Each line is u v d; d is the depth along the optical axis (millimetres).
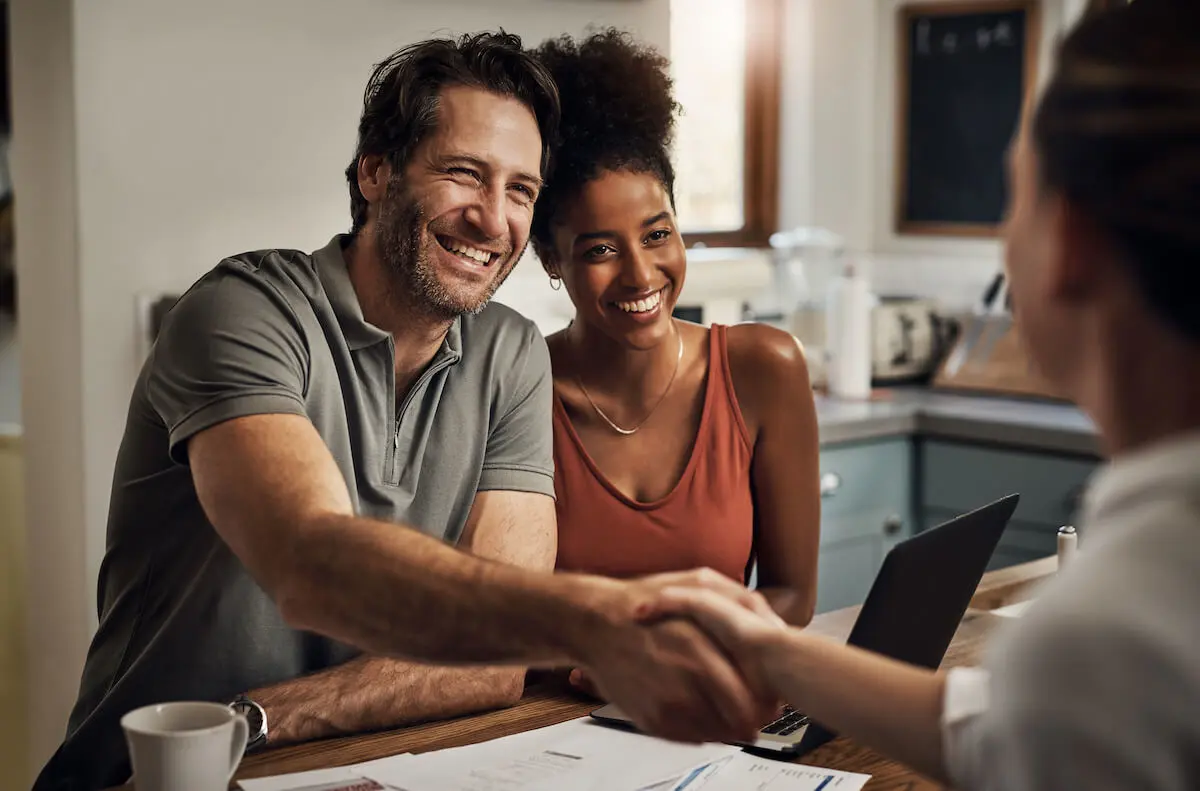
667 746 1304
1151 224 602
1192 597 566
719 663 974
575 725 1375
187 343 1396
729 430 1798
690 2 3971
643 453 1800
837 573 3287
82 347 2426
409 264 1523
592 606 1020
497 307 1719
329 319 1505
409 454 1589
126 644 1525
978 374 3684
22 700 2873
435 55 1523
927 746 814
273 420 1332
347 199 2725
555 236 1745
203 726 1100
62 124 2432
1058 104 649
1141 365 632
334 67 2676
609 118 1676
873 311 3840
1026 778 588
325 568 1121
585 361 1819
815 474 1837
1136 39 626
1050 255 655
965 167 4062
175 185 2500
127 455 1508
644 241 1709
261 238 2615
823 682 901
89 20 2377
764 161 4215
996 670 633
